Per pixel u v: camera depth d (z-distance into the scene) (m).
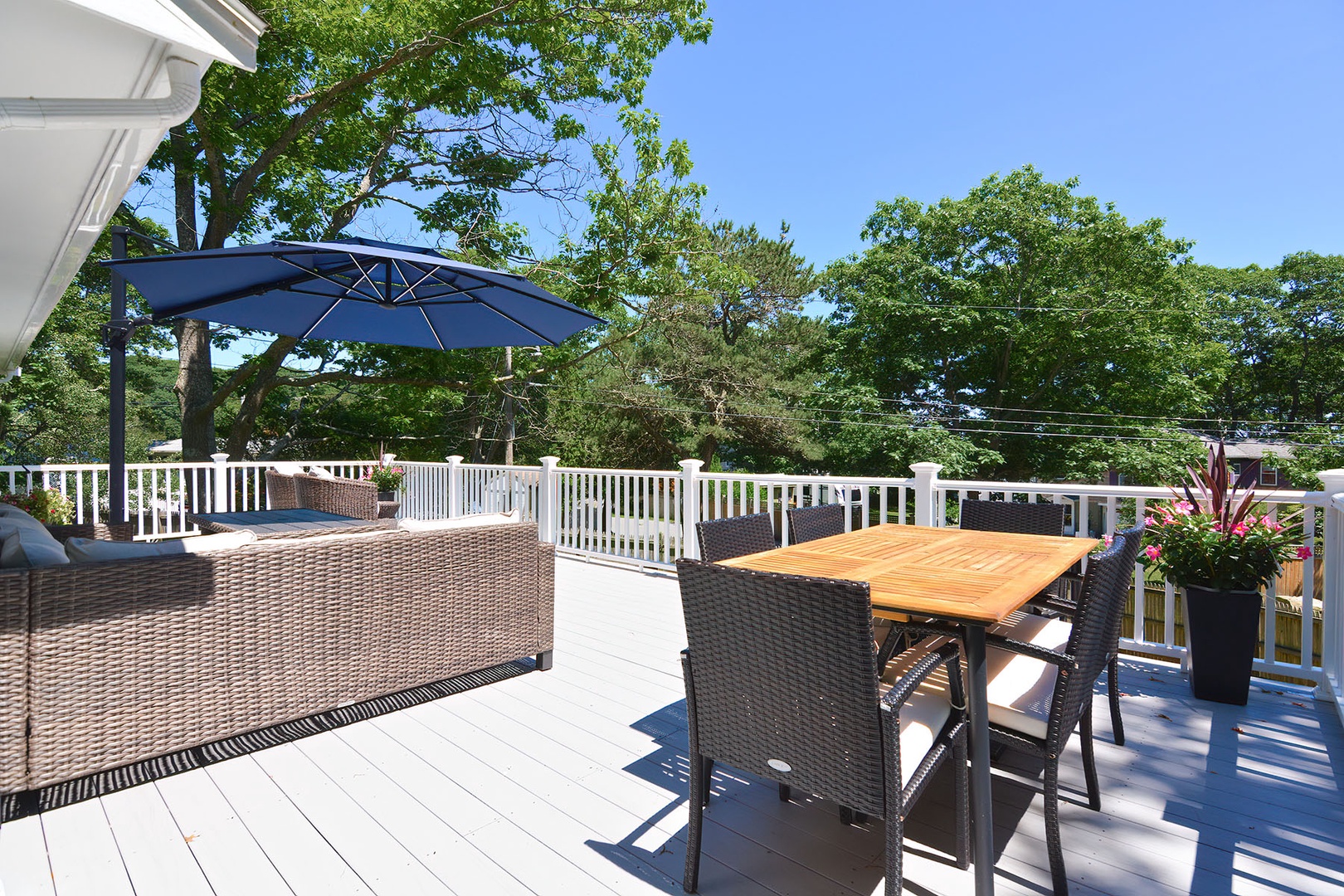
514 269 13.02
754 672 1.58
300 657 2.57
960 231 22.16
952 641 1.79
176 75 1.57
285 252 2.91
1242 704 2.93
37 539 2.35
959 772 1.80
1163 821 2.05
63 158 2.05
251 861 1.85
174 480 11.34
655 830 2.02
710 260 13.71
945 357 22.88
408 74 10.67
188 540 2.44
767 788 2.28
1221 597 2.93
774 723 1.56
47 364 13.15
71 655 2.09
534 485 6.88
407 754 2.50
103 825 2.02
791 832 2.02
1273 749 2.52
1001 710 1.79
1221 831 1.99
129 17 1.35
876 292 22.20
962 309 21.02
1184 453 19.30
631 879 1.78
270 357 12.30
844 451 21.92
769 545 2.87
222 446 14.84
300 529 4.02
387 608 2.81
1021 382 22.73
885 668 2.04
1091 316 20.44
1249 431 26.61
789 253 22.45
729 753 1.65
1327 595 2.98
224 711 2.39
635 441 22.20
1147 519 3.15
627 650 3.72
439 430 18.73
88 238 2.92
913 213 22.91
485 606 3.12
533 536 3.29
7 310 4.14
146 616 2.23
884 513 4.25
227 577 2.40
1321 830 2.00
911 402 22.92
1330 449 23.61
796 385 21.83
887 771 1.39
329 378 13.02
